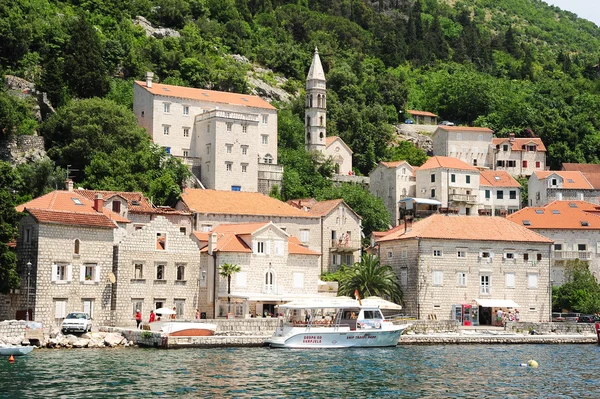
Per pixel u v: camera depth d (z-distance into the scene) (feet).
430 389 220.23
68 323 300.20
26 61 580.30
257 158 521.65
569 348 334.03
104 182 449.48
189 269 349.00
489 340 350.02
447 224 404.16
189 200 423.23
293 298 364.79
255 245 372.58
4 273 294.46
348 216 458.50
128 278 332.80
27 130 477.77
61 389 207.31
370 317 323.57
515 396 212.02
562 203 493.36
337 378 234.99
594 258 468.34
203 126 522.88
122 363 252.62
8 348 266.77
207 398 200.75
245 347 307.17
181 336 300.20
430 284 390.21
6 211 301.63
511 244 404.36
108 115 490.49
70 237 318.24
